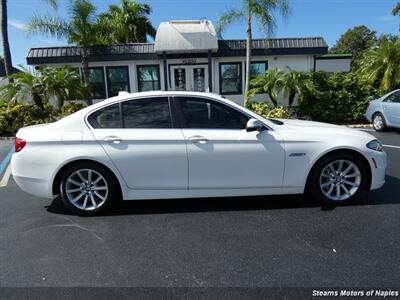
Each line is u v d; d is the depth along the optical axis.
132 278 2.93
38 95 12.58
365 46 55.94
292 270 2.98
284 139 4.23
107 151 4.12
